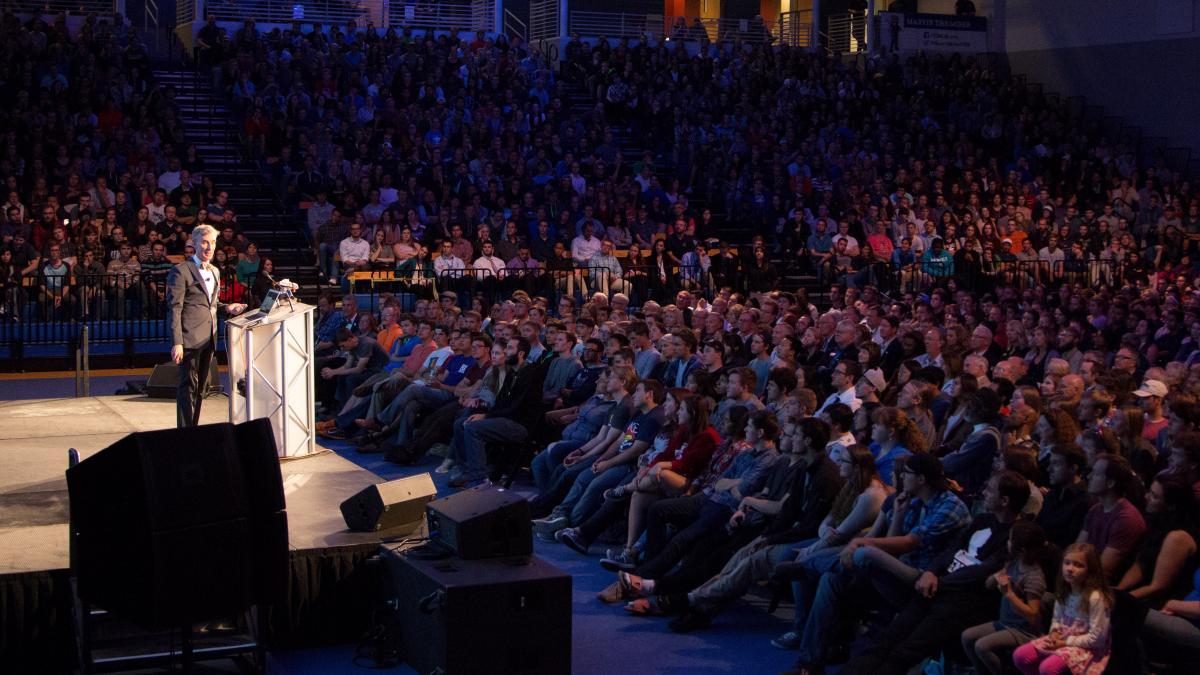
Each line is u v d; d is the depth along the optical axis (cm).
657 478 845
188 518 596
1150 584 613
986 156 2709
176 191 2014
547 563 681
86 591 621
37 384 1608
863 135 2641
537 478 1038
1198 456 655
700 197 2478
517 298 1463
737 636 748
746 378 904
